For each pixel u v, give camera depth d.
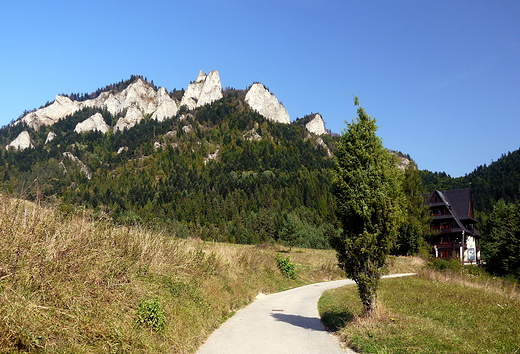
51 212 7.60
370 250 10.17
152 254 11.15
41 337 4.93
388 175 10.45
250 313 13.11
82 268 7.23
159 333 7.26
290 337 9.20
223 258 18.25
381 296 15.98
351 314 11.59
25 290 5.61
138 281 8.80
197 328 8.88
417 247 45.62
